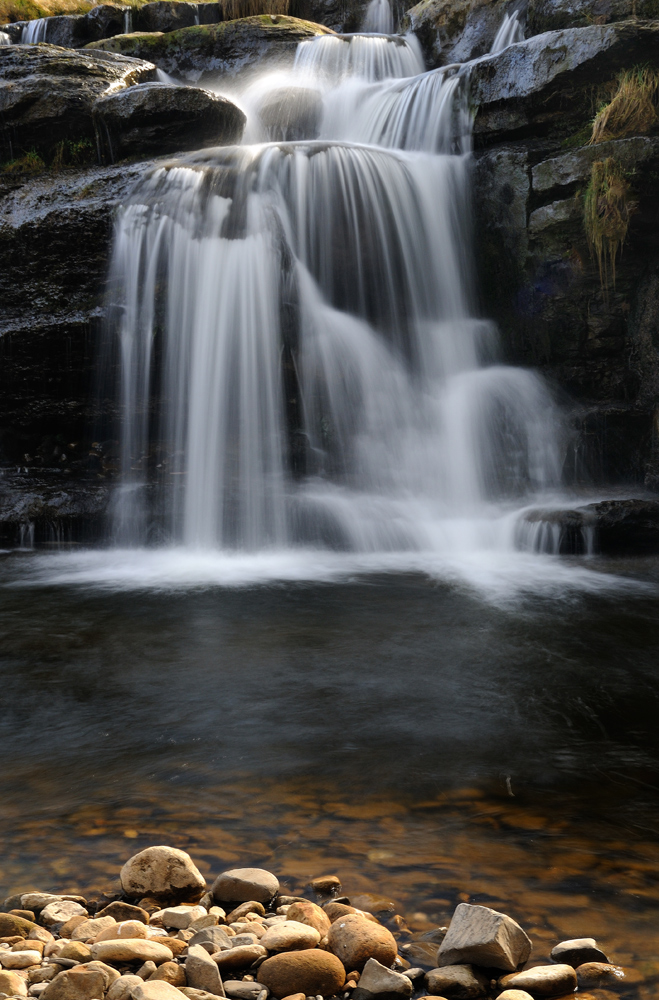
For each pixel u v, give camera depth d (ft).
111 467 37.40
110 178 39.65
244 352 36.50
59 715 15.49
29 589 26.91
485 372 40.60
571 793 12.23
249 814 11.39
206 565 31.24
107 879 9.62
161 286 36.86
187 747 13.92
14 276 38.40
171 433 37.06
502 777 12.77
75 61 45.65
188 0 67.92
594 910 8.91
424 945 8.32
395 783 12.50
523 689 17.15
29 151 44.24
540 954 8.14
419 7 56.90
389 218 40.16
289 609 23.98
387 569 30.25
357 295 40.09
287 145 39.58
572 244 38.78
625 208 36.24
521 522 33.73
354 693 16.79
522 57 41.01
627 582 27.96
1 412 37.88
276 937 8.14
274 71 55.93
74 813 11.41
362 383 38.73
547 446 39.01
